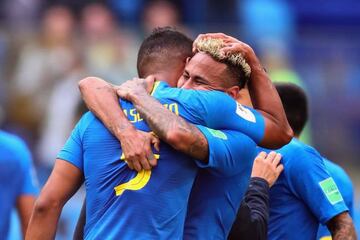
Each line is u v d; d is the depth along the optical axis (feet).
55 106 108.47
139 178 39.01
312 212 47.03
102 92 41.06
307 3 131.44
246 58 41.88
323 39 111.34
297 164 46.62
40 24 112.98
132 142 38.91
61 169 40.73
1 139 56.29
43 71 109.91
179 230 39.40
